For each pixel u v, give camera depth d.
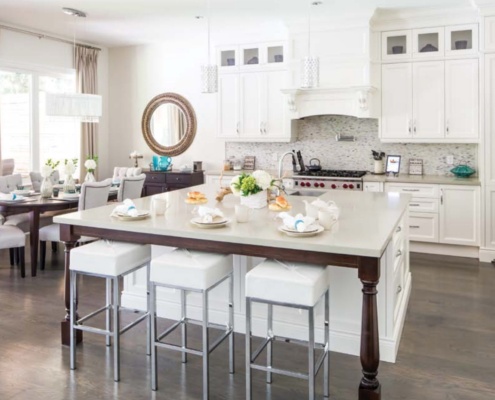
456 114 5.52
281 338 2.68
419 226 5.59
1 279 4.59
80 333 3.16
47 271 4.87
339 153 6.52
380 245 2.29
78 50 7.21
